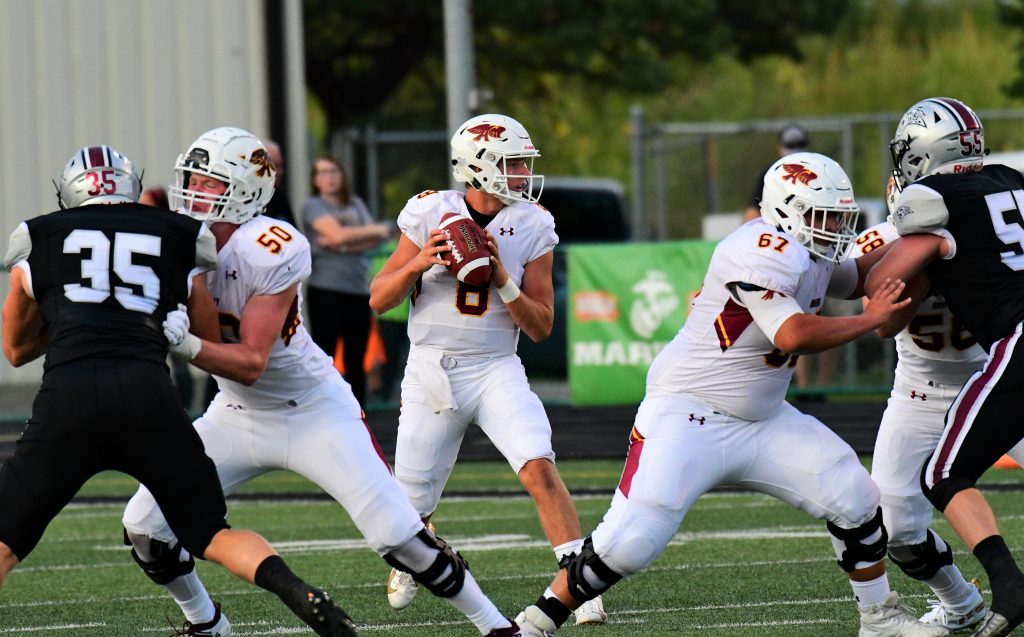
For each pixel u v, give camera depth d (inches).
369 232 1402.6
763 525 1091.9
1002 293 682.2
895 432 738.8
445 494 1294.3
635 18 2918.3
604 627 755.4
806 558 946.1
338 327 1412.4
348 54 2989.7
